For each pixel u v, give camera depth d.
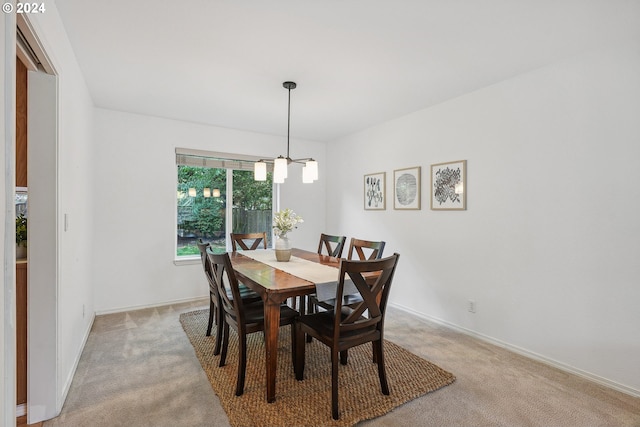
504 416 1.78
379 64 2.40
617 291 2.08
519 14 1.78
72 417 1.75
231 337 2.85
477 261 2.91
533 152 2.50
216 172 4.25
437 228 3.28
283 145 4.63
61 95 1.84
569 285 2.30
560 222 2.35
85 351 2.53
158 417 1.75
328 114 3.62
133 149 3.59
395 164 3.78
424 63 2.38
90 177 3.06
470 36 2.01
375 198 4.07
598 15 1.78
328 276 2.18
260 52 2.23
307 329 2.03
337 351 1.78
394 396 1.95
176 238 3.94
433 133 3.32
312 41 2.09
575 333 2.27
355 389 2.02
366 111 3.51
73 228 2.20
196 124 3.97
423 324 3.23
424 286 3.42
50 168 1.74
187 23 1.89
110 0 1.68
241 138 4.30
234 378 2.14
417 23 1.88
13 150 0.99
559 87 2.35
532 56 2.27
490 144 2.79
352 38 2.04
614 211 2.09
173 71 2.54
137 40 2.08
